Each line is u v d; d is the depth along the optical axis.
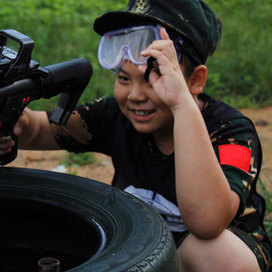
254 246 2.15
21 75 1.90
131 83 2.21
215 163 2.04
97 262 1.55
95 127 2.52
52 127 2.48
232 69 6.57
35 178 2.09
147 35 2.20
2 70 1.83
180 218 2.34
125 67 2.19
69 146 2.53
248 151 2.21
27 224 2.05
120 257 1.58
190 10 2.24
